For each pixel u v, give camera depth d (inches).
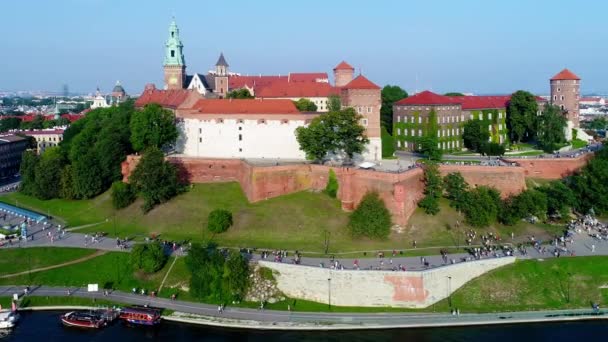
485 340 4845.0
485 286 5497.1
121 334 5039.4
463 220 6530.5
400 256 5826.8
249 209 6766.7
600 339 4835.1
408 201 6510.8
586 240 6304.1
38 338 4970.5
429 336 4918.8
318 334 4955.7
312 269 5467.5
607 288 5497.1
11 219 7593.5
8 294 5674.2
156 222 6875.0
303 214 6619.1
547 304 5369.1
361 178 6692.9
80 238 6717.5
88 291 5723.4
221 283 5516.7
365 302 5393.7
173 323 5187.0
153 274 5836.6
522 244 6200.8
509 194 7185.0
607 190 6943.9
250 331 5034.5
